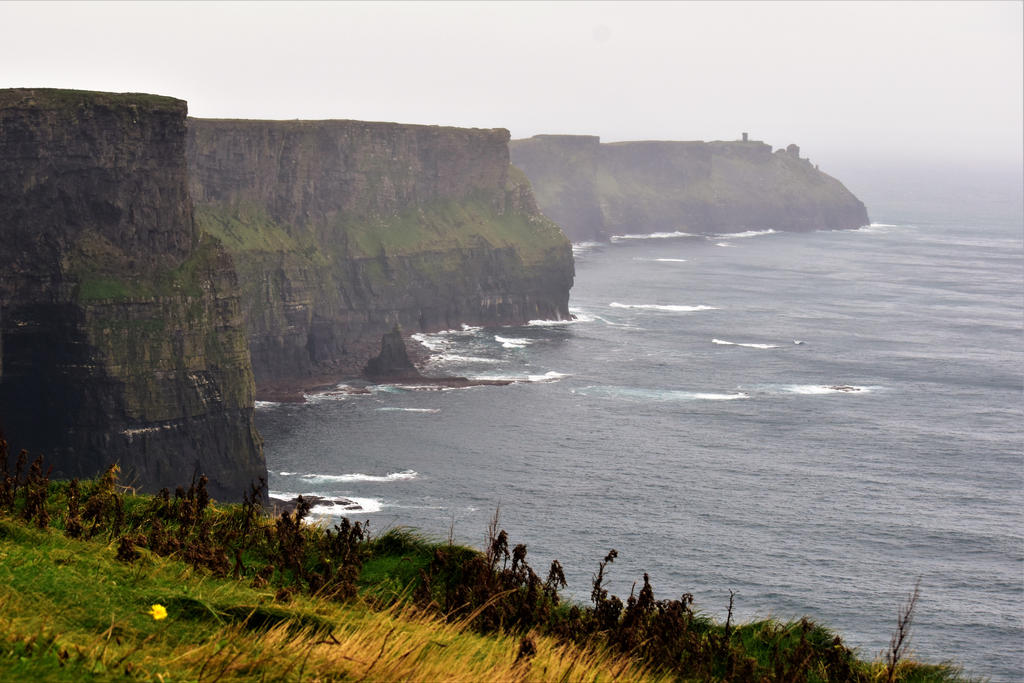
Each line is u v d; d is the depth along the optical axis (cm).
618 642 2241
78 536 2298
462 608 2292
